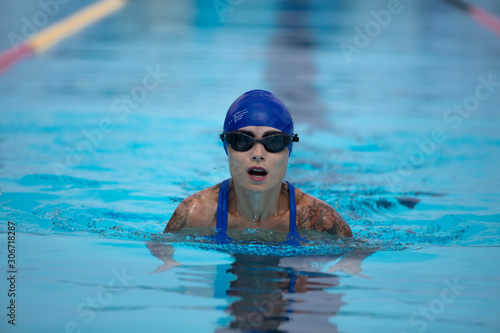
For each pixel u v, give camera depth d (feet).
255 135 34.65
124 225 42.60
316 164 65.16
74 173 58.70
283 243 35.88
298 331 22.88
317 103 97.30
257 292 27.22
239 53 145.69
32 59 132.67
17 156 64.23
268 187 35.04
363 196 53.78
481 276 30.83
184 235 37.70
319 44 161.68
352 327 23.47
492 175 61.05
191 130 77.92
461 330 23.49
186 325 23.25
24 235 37.86
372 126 82.23
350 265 32.22
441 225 45.11
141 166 62.49
